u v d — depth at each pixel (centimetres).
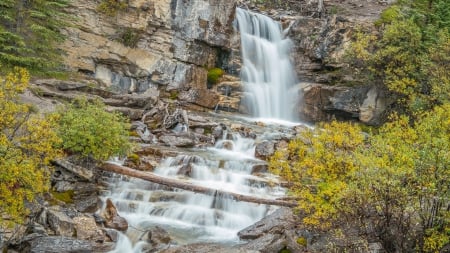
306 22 2848
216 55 2641
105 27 2286
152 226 1252
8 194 894
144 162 1515
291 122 2561
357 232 973
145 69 2345
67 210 1183
